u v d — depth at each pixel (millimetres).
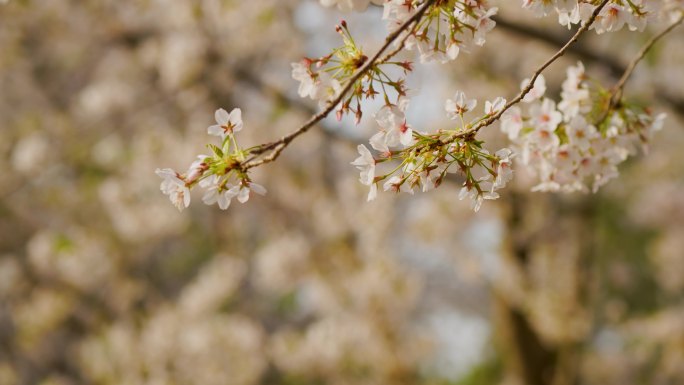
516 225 7727
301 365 8328
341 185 7871
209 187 1570
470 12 1628
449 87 7020
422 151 1625
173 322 8609
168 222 8445
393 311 7766
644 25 1727
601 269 11273
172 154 7734
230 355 8484
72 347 10773
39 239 8273
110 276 8898
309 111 6141
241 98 7559
